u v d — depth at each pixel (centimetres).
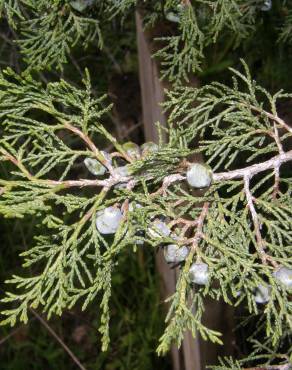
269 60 50
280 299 20
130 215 20
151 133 43
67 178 50
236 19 33
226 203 22
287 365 25
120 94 62
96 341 56
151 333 53
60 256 20
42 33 27
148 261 53
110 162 22
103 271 20
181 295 19
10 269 57
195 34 27
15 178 46
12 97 22
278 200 22
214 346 38
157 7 31
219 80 55
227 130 23
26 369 55
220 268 20
